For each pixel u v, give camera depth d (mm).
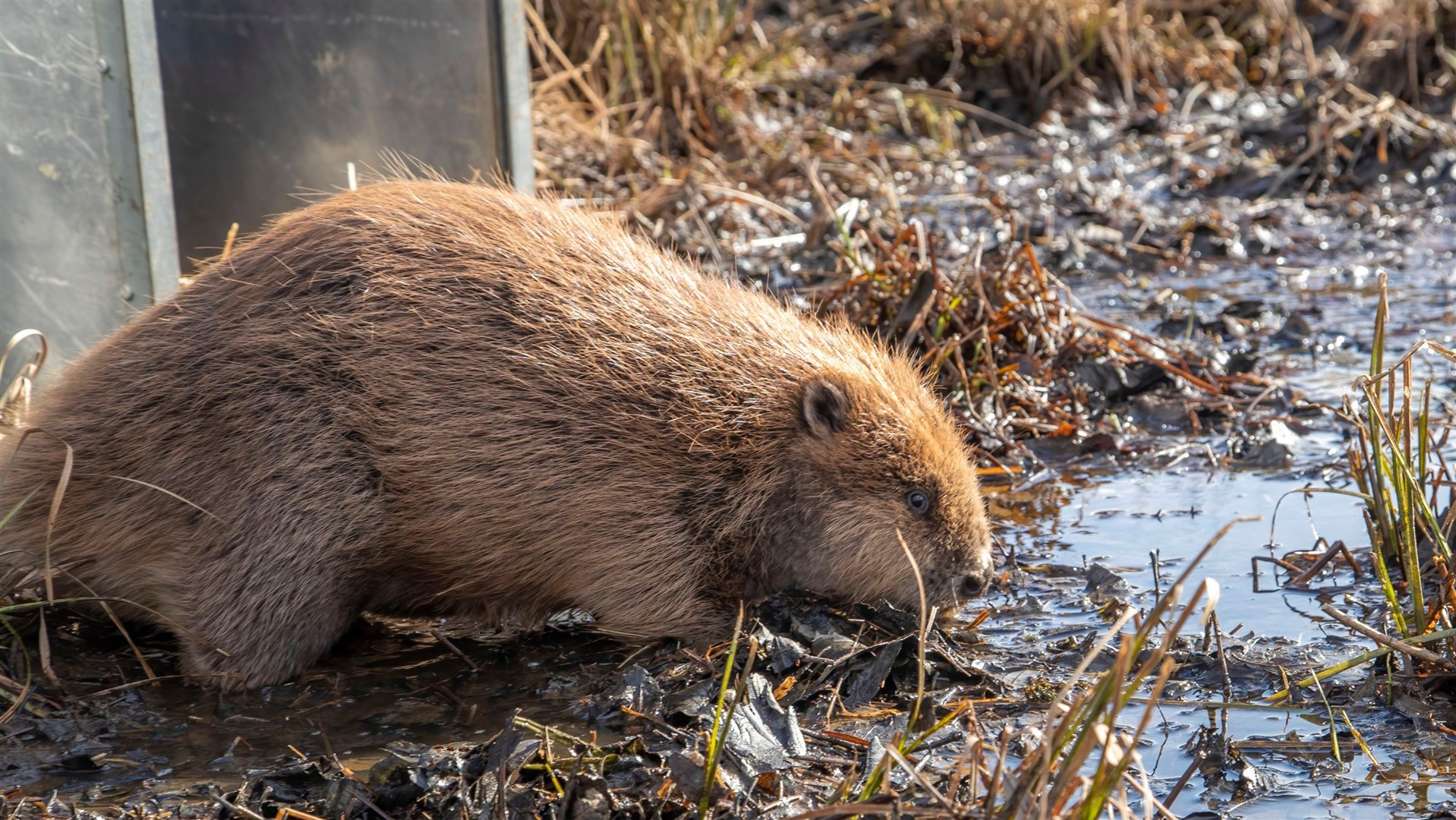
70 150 4918
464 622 4461
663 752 3363
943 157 9812
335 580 4000
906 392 4422
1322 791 3176
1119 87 10852
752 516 4195
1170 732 3479
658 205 8203
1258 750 3369
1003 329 6238
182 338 4070
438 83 6574
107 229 4969
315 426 3941
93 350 4289
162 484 3984
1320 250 8203
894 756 2904
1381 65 10352
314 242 4125
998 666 3898
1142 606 4211
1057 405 5945
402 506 4016
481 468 3980
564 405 4035
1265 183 9102
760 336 4328
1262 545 4629
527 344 4051
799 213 8531
